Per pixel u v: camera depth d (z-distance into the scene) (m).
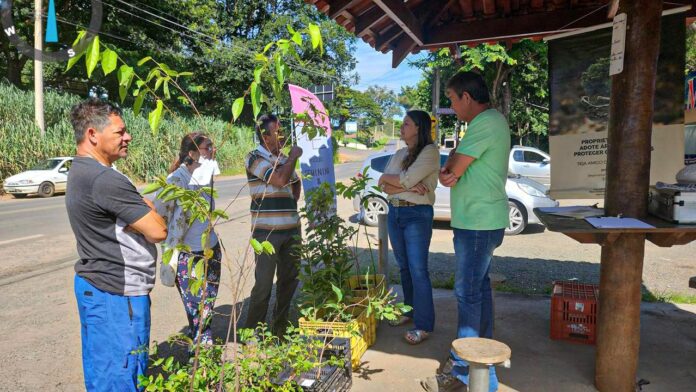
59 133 19.20
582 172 4.07
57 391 3.25
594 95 3.97
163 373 3.43
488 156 2.78
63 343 4.04
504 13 4.63
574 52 4.02
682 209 2.47
